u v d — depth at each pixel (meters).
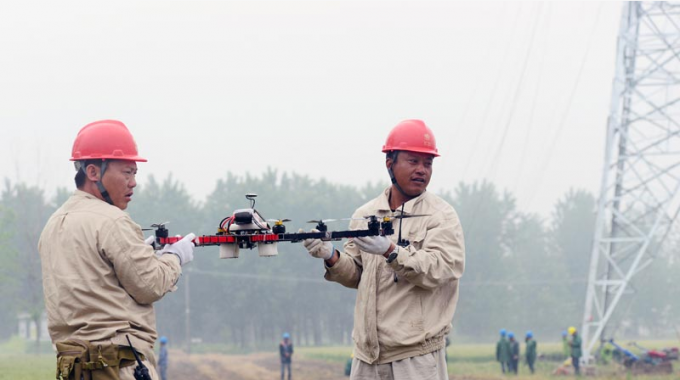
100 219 5.15
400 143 6.07
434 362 5.89
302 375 32.50
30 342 72.06
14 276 59.19
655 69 29.53
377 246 5.48
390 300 5.92
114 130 5.39
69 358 4.99
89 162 5.34
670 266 89.56
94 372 5.00
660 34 29.39
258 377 31.84
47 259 5.22
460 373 30.55
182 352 63.66
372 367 6.00
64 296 5.09
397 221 6.07
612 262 30.97
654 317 88.69
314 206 84.06
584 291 92.88
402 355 5.85
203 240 5.47
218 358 50.31
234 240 5.37
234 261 76.62
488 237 89.00
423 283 5.70
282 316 79.88
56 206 75.81
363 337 5.95
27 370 29.02
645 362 28.30
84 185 5.41
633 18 29.69
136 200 81.69
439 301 5.97
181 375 33.47
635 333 88.94
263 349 71.19
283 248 79.56
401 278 5.90
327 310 82.25
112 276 5.16
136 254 5.11
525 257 95.81
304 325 82.50
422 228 5.98
